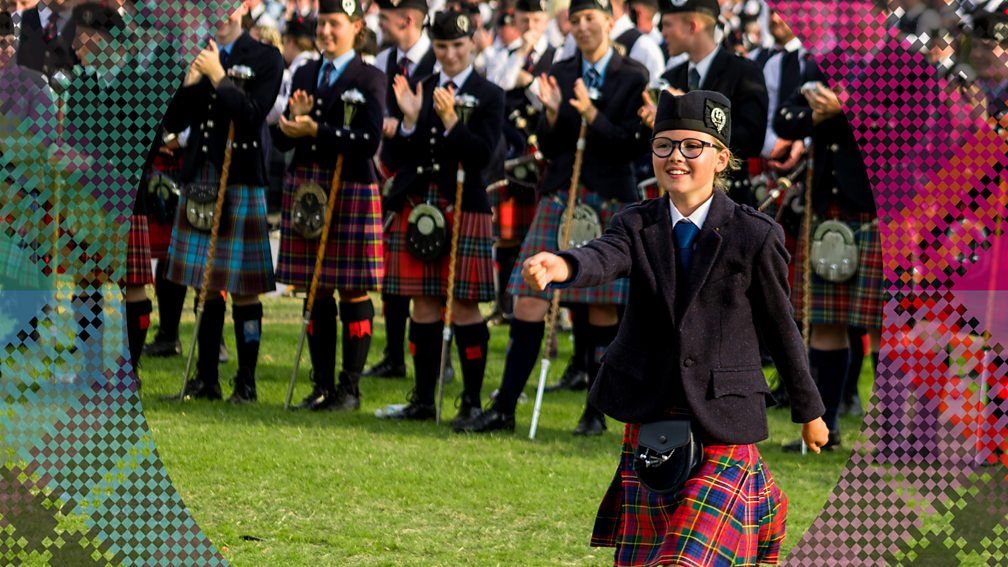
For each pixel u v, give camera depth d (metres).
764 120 16.70
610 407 9.02
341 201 17.89
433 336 17.75
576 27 17.11
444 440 16.55
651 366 8.93
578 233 16.98
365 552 11.87
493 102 17.59
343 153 17.56
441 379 17.55
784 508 9.29
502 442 16.56
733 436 8.76
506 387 17.17
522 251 17.36
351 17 17.64
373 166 18.61
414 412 17.86
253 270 18.02
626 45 20.30
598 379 9.15
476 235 17.45
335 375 20.44
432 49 20.91
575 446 16.48
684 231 8.95
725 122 8.99
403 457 15.44
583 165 17.12
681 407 8.88
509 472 14.90
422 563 11.61
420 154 17.64
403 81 17.69
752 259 8.81
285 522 12.70
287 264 18.23
